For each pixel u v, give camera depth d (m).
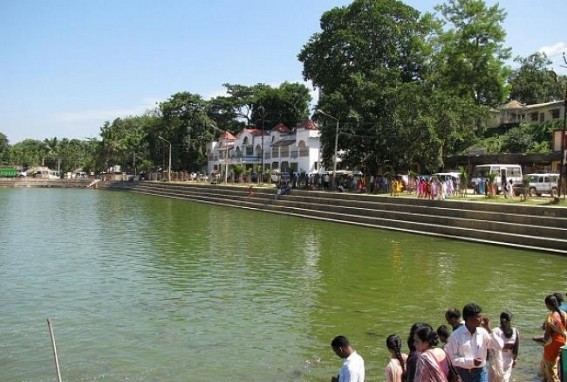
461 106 45.16
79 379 9.38
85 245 25.64
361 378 6.24
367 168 48.28
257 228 33.75
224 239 28.25
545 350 8.62
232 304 14.63
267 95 86.31
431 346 6.15
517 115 62.34
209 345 11.24
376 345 11.33
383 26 48.44
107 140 107.81
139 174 99.62
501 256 22.30
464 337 6.76
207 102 88.88
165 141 83.62
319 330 12.35
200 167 89.62
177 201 62.84
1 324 12.55
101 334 11.89
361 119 44.22
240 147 80.12
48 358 10.38
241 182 68.38
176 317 13.31
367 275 18.62
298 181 52.06
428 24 51.03
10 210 47.22
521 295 15.62
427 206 31.75
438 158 43.59
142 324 12.69
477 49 54.19
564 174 32.84
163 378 9.46
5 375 9.51
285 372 9.80
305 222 37.84
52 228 33.09
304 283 17.34
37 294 15.52
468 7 54.22
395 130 42.59
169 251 23.94
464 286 16.83
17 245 25.52
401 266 20.28
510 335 7.80
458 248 24.73
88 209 49.25
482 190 37.47
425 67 51.06
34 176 118.44
